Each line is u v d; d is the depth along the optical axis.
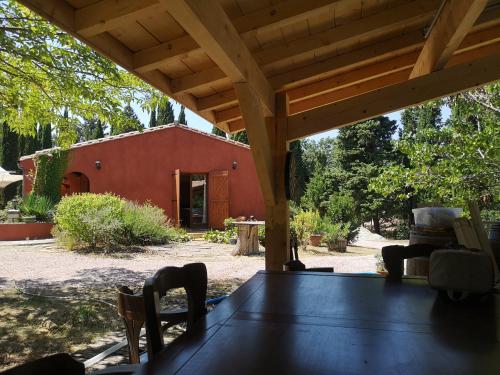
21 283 6.80
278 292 2.02
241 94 2.86
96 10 2.08
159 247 11.38
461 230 3.29
